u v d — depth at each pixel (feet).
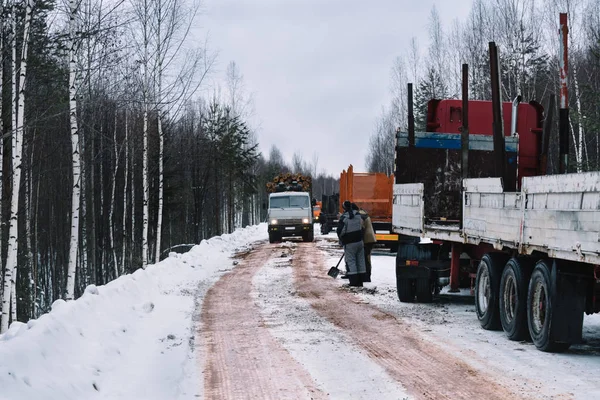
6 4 48.96
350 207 49.85
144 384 21.45
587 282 24.25
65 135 99.60
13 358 18.61
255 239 132.26
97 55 60.64
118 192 134.41
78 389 19.84
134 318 35.01
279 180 159.84
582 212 21.20
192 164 138.41
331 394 19.97
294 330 31.14
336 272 54.34
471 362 23.61
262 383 21.57
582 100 96.94
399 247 41.34
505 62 124.26
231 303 41.45
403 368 22.98
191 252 76.54
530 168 44.01
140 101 67.41
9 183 70.95
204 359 25.58
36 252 101.04
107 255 129.29
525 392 19.30
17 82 56.18
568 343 24.31
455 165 44.04
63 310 28.14
